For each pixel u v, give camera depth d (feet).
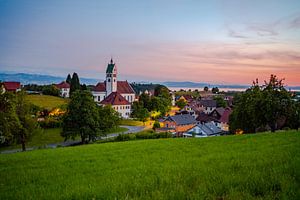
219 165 36.42
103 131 216.54
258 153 45.75
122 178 33.22
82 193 26.78
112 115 225.15
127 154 65.21
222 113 330.75
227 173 30.58
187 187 25.50
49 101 483.10
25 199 27.04
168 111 487.61
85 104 205.05
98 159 59.21
